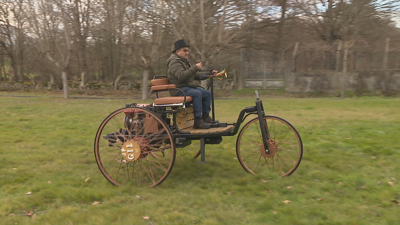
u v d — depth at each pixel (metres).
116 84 25.98
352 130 7.14
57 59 24.72
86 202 3.74
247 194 3.82
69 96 23.05
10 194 3.98
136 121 4.39
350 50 20.44
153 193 3.95
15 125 8.77
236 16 18.92
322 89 21.25
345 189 3.88
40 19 20.12
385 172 4.42
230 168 4.87
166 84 4.72
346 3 20.66
